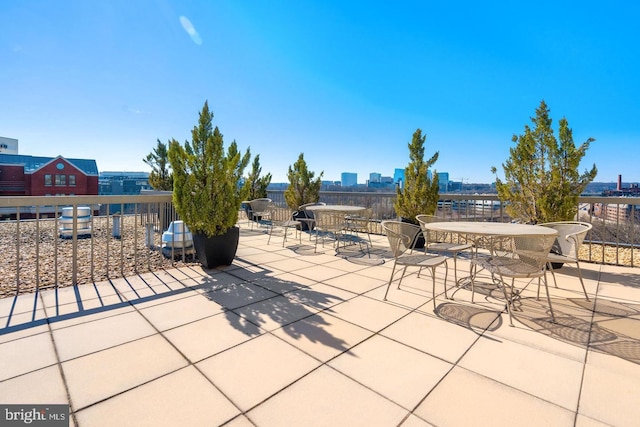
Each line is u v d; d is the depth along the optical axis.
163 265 4.04
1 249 5.02
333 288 3.13
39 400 1.41
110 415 1.32
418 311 2.54
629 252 4.96
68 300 2.72
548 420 1.30
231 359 1.79
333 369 1.70
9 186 27.28
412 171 5.45
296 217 7.46
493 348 1.94
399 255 2.96
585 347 1.95
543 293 3.00
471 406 1.40
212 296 2.87
